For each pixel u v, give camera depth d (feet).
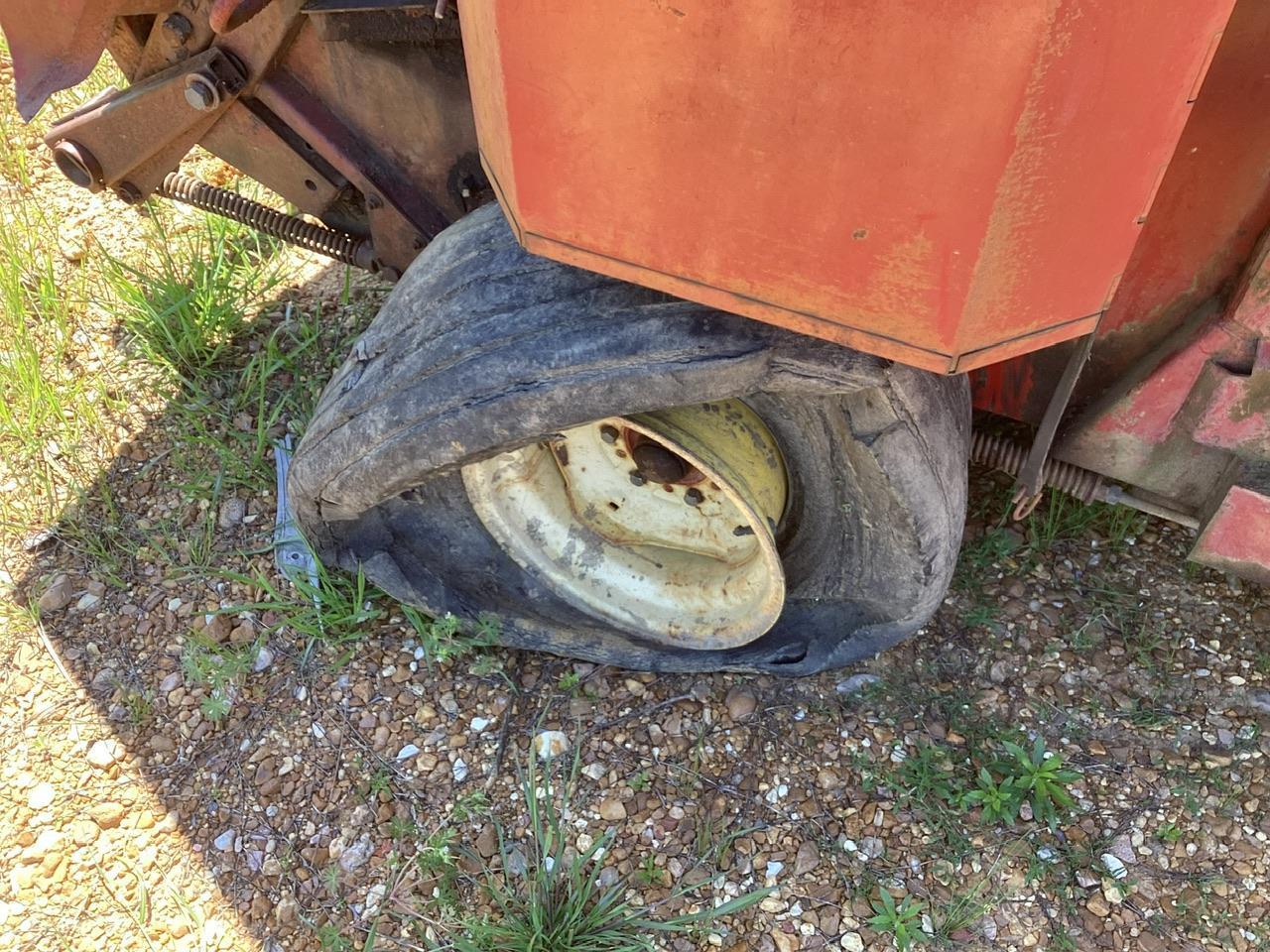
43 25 6.81
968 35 3.30
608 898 6.53
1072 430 6.72
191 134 7.69
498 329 5.49
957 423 6.06
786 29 3.51
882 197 3.77
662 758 7.36
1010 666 7.92
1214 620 8.20
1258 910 6.62
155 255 11.19
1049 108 3.43
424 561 7.81
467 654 7.97
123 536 8.84
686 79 3.79
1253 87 4.98
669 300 5.17
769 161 3.86
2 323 10.36
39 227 11.45
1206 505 6.58
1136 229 4.06
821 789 7.18
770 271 4.22
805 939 6.49
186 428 9.68
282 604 8.07
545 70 4.04
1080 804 7.13
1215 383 5.82
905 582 6.50
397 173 7.34
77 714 7.73
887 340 4.23
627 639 7.70
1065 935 6.49
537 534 7.42
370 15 6.37
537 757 7.37
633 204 4.28
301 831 7.05
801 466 6.40
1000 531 8.62
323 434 6.49
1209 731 7.52
